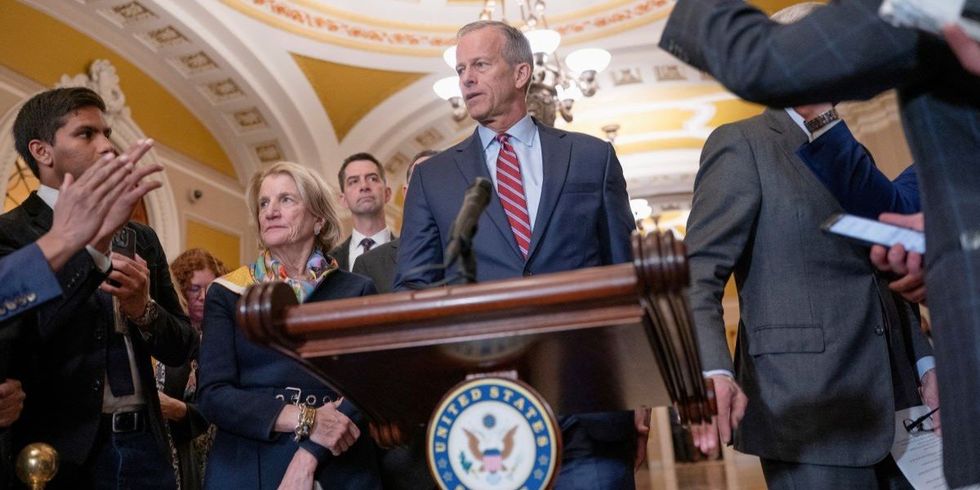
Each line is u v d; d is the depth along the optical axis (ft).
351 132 32.55
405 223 6.88
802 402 5.75
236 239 32.12
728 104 35.19
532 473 3.45
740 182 6.24
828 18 3.36
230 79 28.68
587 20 29.04
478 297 3.36
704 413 4.51
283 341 3.54
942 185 3.18
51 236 5.03
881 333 5.89
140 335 7.30
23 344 6.43
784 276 6.07
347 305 3.50
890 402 5.70
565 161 6.71
